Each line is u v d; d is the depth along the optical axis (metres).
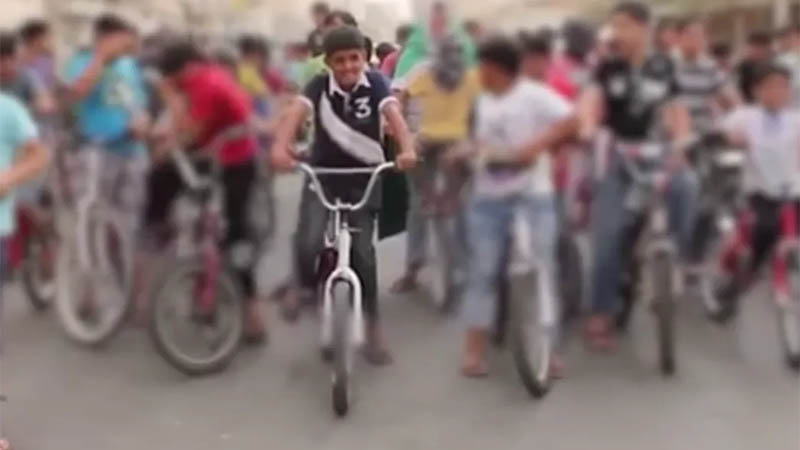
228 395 6.21
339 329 5.71
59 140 7.84
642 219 6.83
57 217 7.95
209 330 6.61
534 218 6.22
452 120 7.81
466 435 5.58
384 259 9.38
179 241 6.71
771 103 6.76
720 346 7.11
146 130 7.25
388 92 5.68
